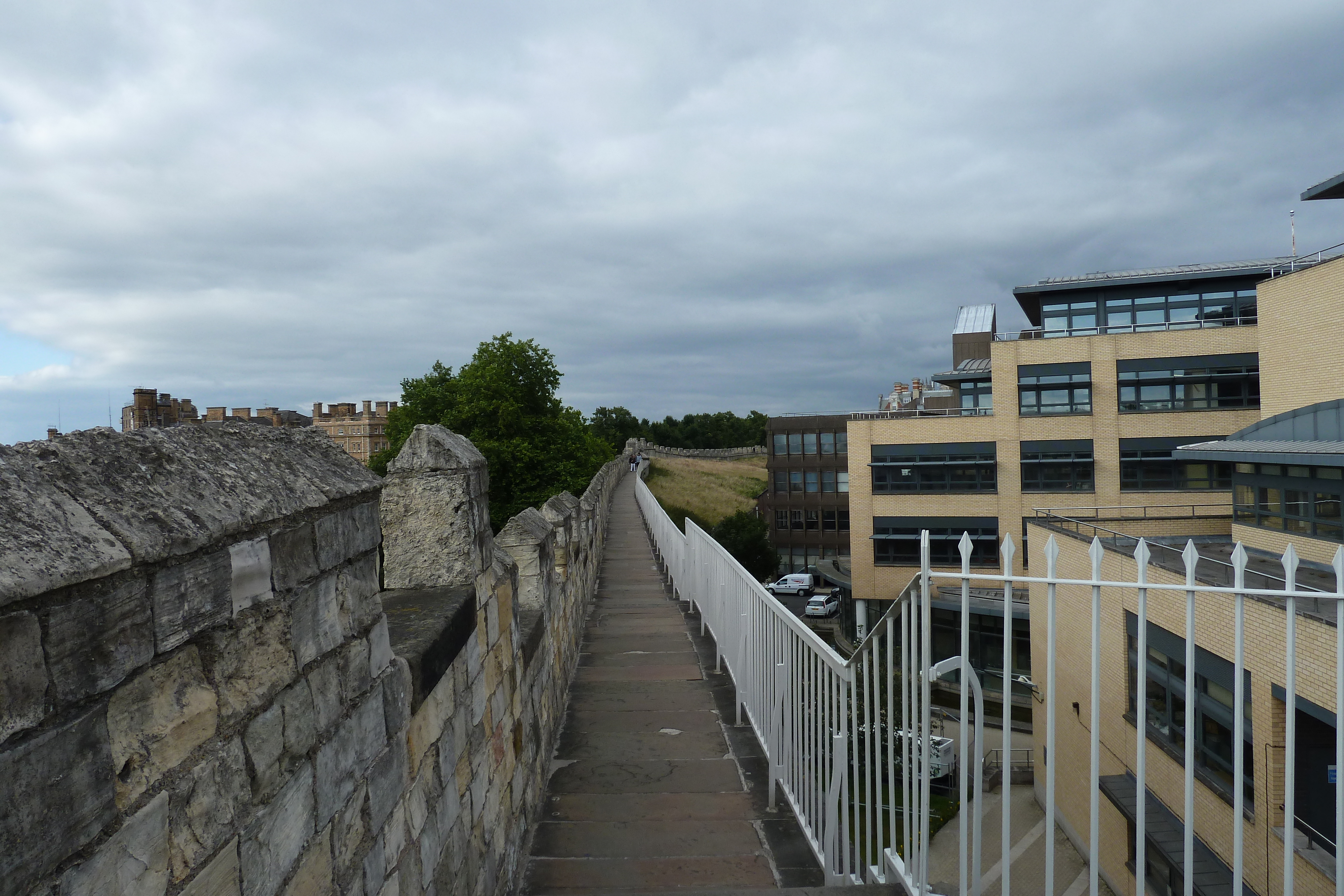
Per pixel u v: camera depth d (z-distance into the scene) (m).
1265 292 20.94
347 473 2.54
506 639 4.66
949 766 16.20
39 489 1.41
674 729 7.09
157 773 1.57
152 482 1.69
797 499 49.72
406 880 2.83
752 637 6.69
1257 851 10.82
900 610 3.36
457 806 3.47
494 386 40.81
